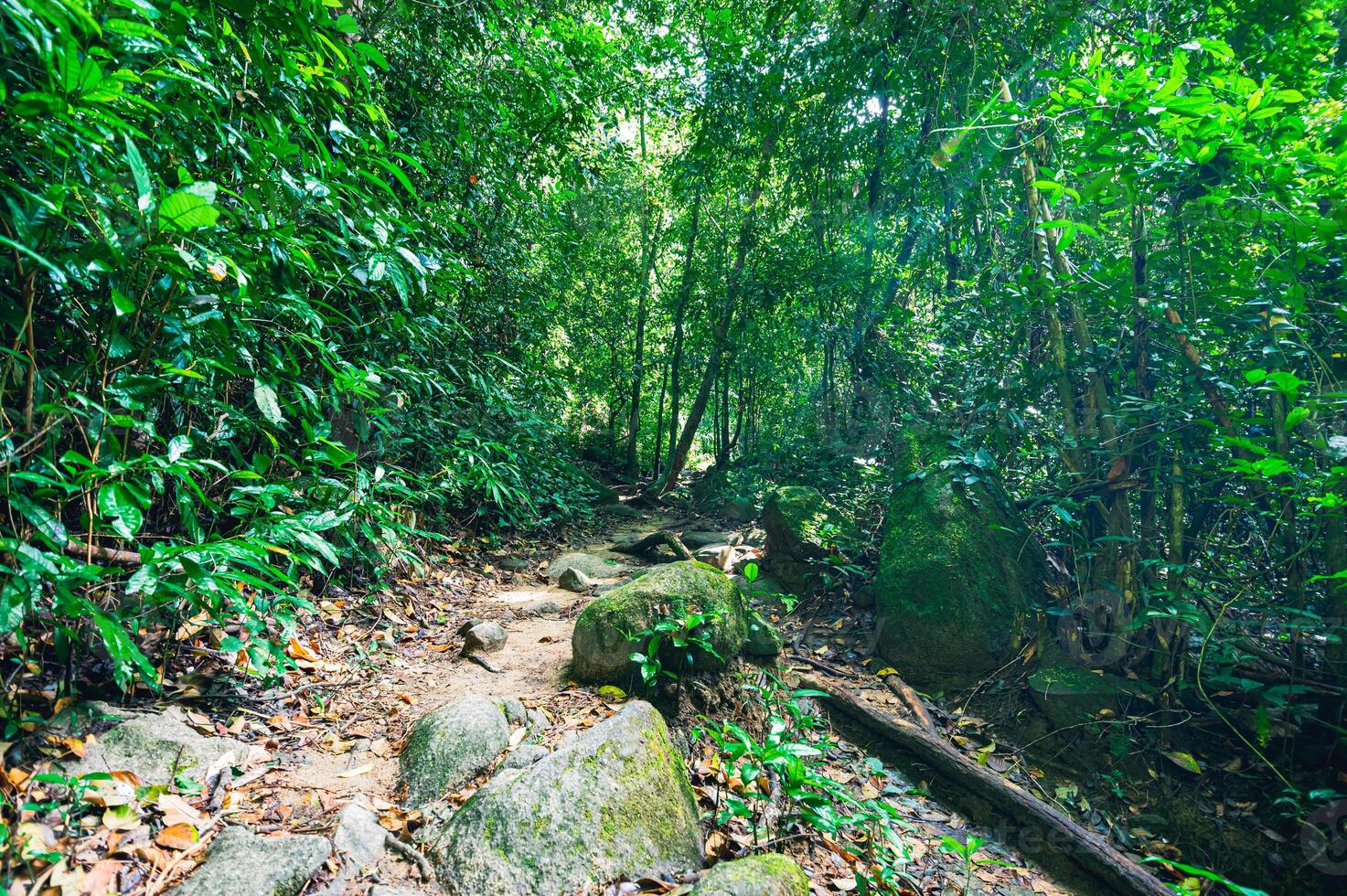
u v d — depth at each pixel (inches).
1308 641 116.6
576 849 73.4
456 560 199.9
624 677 120.4
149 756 75.6
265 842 67.2
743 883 68.2
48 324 80.7
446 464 193.3
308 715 100.6
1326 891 95.4
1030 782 120.5
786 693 130.1
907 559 163.3
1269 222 104.1
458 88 207.9
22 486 70.4
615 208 445.4
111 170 66.4
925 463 189.3
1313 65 114.4
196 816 70.7
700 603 128.4
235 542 74.7
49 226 63.6
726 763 89.2
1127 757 120.3
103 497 65.2
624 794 80.1
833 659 161.3
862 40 229.1
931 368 228.7
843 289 283.3
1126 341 142.1
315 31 92.2
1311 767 107.7
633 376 577.0
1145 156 109.2
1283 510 110.2
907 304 276.1
